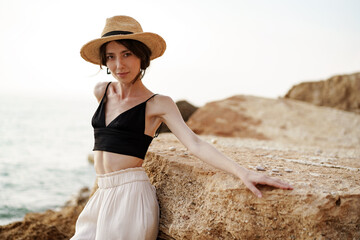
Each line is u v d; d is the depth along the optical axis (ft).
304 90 31.04
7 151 57.36
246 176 6.25
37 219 17.72
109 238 6.60
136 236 6.63
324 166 8.75
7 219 22.22
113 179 6.90
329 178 7.14
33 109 203.41
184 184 7.73
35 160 49.16
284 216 6.12
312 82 31.01
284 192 6.15
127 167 6.99
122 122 6.91
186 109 24.97
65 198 28.17
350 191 6.09
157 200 7.80
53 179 36.52
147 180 7.29
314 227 5.86
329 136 21.25
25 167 43.24
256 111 24.91
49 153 57.72
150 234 6.89
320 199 5.87
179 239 7.32
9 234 14.17
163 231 7.68
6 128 98.22
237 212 6.55
